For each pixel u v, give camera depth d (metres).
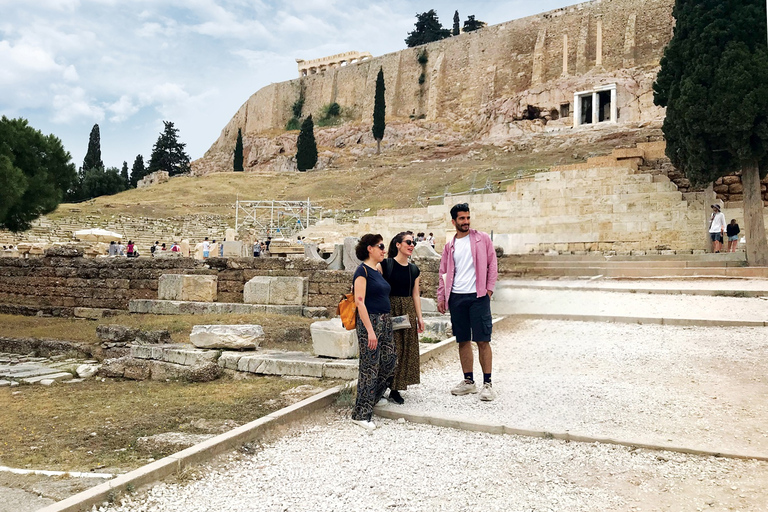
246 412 6.19
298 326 11.01
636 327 10.77
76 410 6.65
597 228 26.17
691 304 12.59
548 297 14.27
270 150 105.56
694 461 4.55
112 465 4.70
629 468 4.46
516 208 29.19
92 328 12.57
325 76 113.94
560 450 4.86
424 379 7.54
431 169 60.84
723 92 18.52
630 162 30.06
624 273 18.45
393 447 5.05
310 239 32.09
